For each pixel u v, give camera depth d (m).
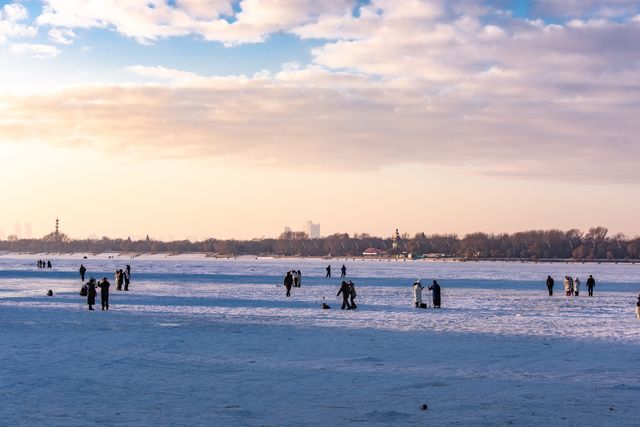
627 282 92.19
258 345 24.03
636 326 31.42
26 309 39.44
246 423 12.98
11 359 20.55
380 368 19.27
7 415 13.48
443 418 13.43
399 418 13.44
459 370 19.00
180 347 23.42
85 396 15.35
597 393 15.88
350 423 13.02
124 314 36.34
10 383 16.80
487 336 27.00
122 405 14.47
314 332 28.16
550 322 33.25
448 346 23.92
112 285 69.94
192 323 31.67
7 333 27.31
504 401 15.00
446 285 77.44
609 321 33.97
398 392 15.96
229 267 159.62
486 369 19.16
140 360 20.52
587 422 13.11
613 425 12.90
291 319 33.94
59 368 19.02
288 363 20.09
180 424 12.86
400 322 32.66
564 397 15.42
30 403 14.61
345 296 40.53
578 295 57.72
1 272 109.94
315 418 13.41
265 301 47.19
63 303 44.41
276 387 16.50
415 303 42.78
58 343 24.27
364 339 25.83
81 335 26.72
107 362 20.09
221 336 26.66
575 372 18.72
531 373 18.55
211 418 13.34
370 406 14.50
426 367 19.45
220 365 19.69
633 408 14.30
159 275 100.00
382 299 50.75
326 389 16.30
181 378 17.62
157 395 15.52
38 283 73.62
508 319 34.72
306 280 85.81
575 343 24.92
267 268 151.38
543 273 133.38
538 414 13.77
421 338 26.22
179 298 49.91
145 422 12.98
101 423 12.88
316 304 44.72
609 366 19.75
